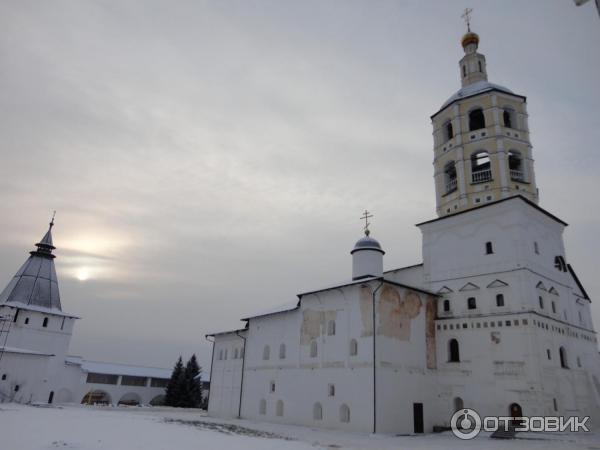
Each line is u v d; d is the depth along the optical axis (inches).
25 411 1268.5
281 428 1198.3
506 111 1414.9
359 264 1552.7
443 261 1365.7
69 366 2469.2
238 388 1653.5
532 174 1349.7
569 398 1170.0
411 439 1008.2
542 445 870.4
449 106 1462.8
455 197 1384.1
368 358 1163.3
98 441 691.4
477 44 1582.2
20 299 2369.6
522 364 1125.1
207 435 893.8
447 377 1253.7
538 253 1263.5
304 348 1386.6
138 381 3275.1
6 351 1924.2
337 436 1026.7
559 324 1246.3
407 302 1269.7
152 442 724.0
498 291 1218.6
